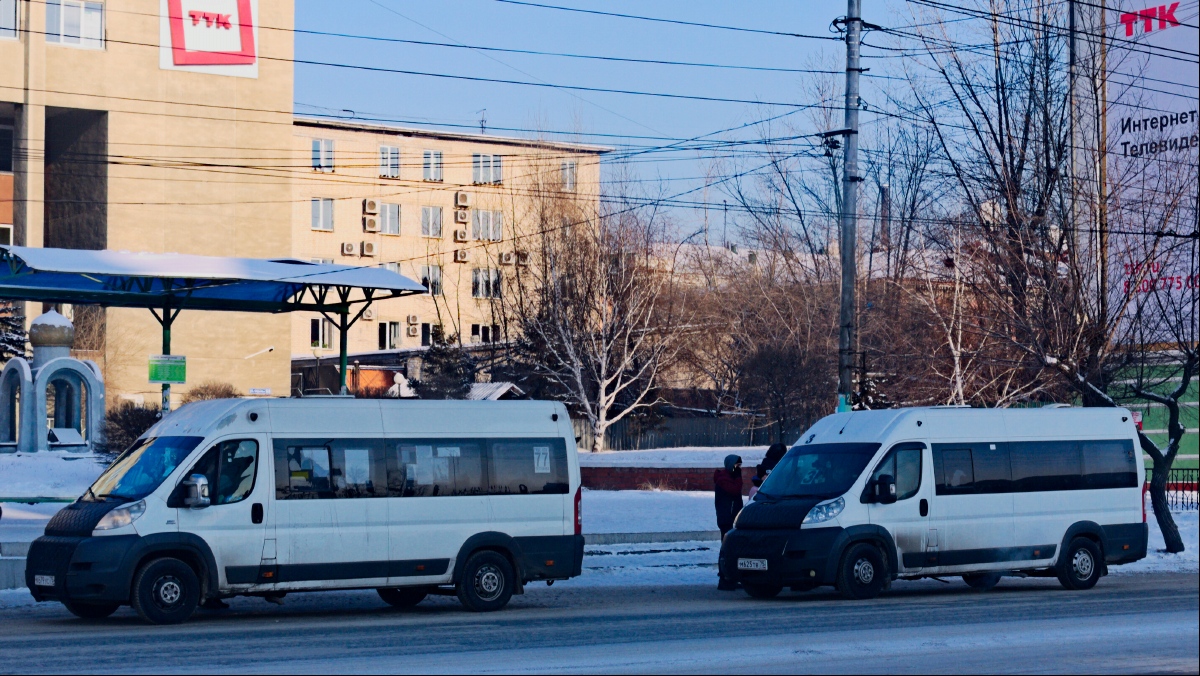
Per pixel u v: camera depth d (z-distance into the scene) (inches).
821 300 2420.0
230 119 2600.9
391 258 3390.7
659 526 1139.3
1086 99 1298.0
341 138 3329.2
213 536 618.5
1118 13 1428.4
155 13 2532.0
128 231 2498.8
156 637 547.5
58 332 1769.2
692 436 2437.3
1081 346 1084.5
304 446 649.0
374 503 658.8
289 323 2699.3
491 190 3516.2
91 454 1694.1
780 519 738.8
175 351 2571.4
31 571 614.5
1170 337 1069.1
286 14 2664.9
